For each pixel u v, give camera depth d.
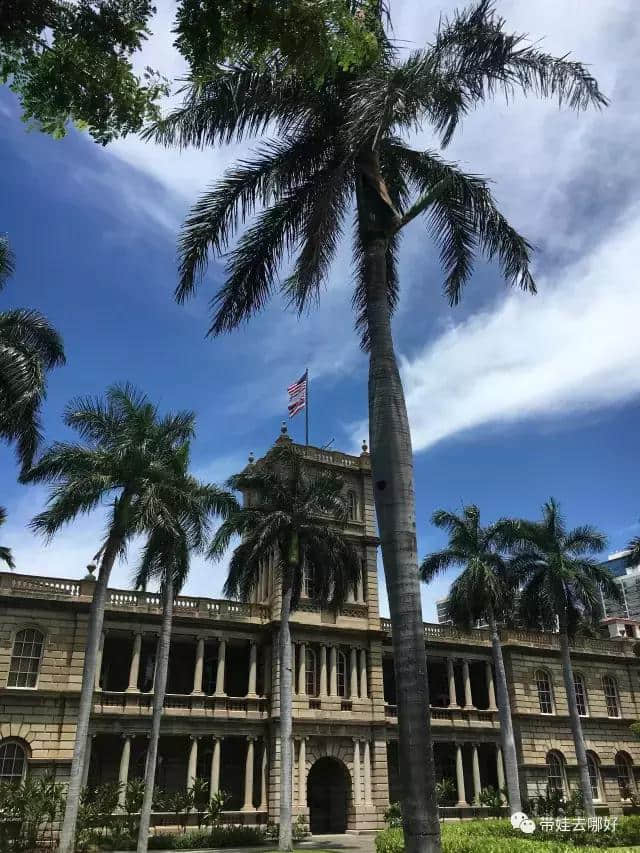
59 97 8.77
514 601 46.78
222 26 8.66
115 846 33.78
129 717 38.53
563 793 51.22
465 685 51.50
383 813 42.00
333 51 9.00
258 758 41.94
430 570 45.38
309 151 17.58
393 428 13.88
